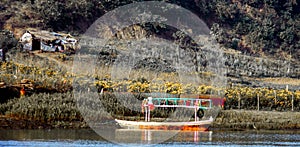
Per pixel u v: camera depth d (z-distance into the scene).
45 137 43.03
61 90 56.91
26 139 41.69
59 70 69.44
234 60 96.25
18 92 53.09
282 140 47.06
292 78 95.69
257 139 47.03
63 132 45.78
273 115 61.09
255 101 66.56
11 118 47.84
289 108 68.00
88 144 41.12
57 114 49.44
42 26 93.00
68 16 97.00
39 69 65.19
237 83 82.31
